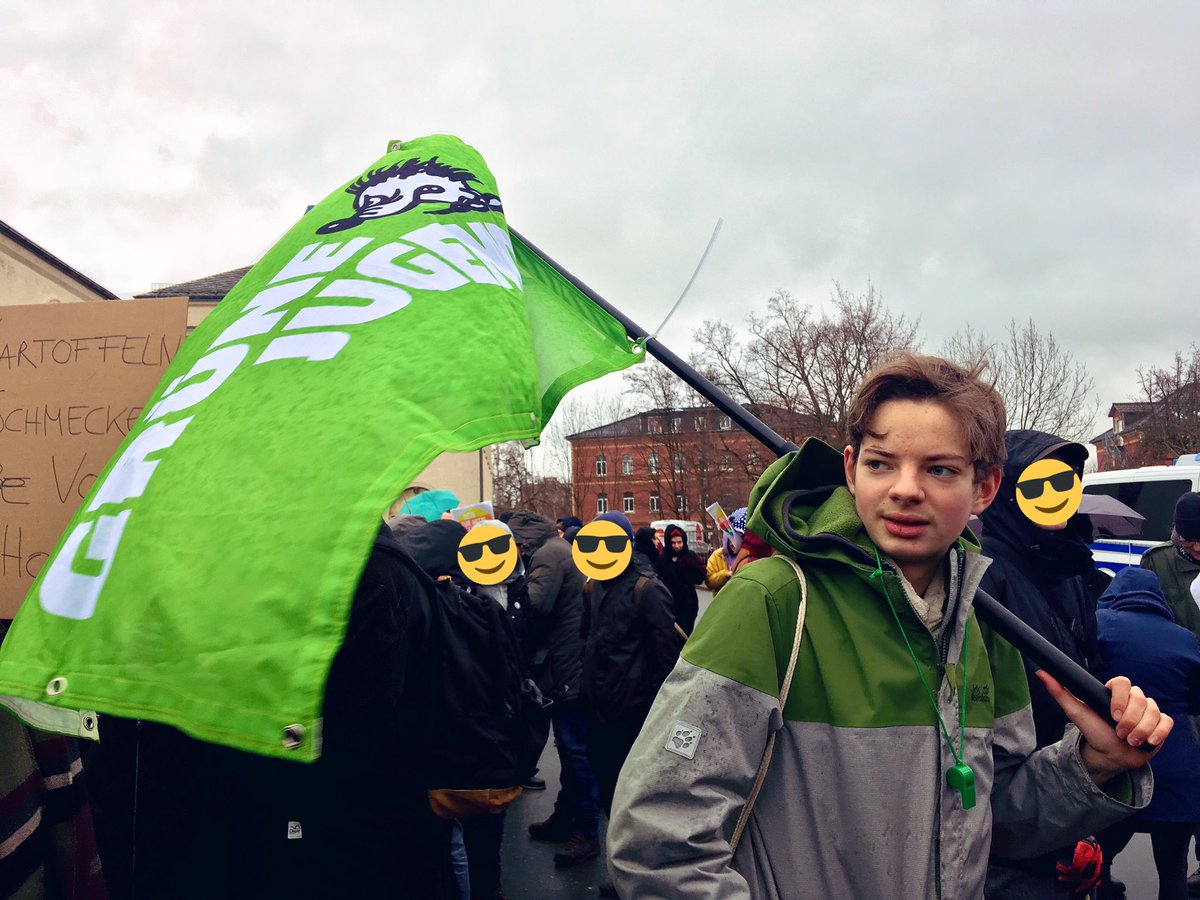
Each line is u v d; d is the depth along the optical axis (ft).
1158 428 100.48
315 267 4.06
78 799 4.28
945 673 4.07
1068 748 4.30
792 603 4.09
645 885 3.71
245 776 4.91
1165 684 10.46
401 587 5.75
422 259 3.86
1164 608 10.94
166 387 4.00
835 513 4.30
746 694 3.87
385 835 5.15
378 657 4.94
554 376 5.03
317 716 2.45
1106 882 11.05
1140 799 4.07
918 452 3.95
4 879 3.85
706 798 3.76
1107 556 29.14
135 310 4.92
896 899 3.84
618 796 3.96
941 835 3.88
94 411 4.84
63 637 2.99
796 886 3.92
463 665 6.50
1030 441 8.15
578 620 15.25
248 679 2.56
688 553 19.69
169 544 2.98
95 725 3.42
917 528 3.99
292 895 4.88
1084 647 8.37
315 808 4.91
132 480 3.38
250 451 3.09
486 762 6.62
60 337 4.95
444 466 73.82
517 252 5.53
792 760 4.00
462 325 3.43
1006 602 7.68
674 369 4.94
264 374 3.43
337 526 2.72
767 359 116.37
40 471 4.81
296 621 2.60
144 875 4.89
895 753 3.91
